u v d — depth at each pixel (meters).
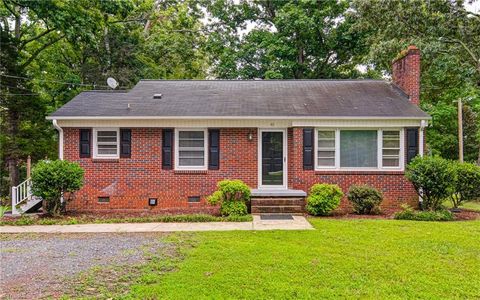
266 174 12.26
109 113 12.04
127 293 4.54
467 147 23.16
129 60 24.30
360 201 10.77
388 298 4.39
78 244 7.27
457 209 11.27
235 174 12.23
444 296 4.46
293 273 5.25
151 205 12.13
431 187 10.27
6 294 4.55
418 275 5.19
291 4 24.80
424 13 17.69
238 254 6.23
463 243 6.94
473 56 17.66
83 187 12.09
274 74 23.86
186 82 15.89
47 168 10.53
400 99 13.11
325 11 23.16
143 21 27.95
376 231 7.99
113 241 7.50
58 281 5.02
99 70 23.28
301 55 25.50
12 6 19.33
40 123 18.97
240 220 9.73
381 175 11.79
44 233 8.47
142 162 12.17
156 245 7.01
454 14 17.77
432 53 17.48
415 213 9.87
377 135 11.88
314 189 10.77
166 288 4.66
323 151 11.93
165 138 12.21
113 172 12.15
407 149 11.77
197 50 28.02
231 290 4.60
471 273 5.28
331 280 4.97
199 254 6.25
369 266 5.57
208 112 12.10
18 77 18.45
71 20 16.42
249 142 12.23
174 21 27.59
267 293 4.52
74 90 22.70
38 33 21.47
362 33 23.12
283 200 10.80
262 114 11.88
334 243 6.95
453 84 22.05
